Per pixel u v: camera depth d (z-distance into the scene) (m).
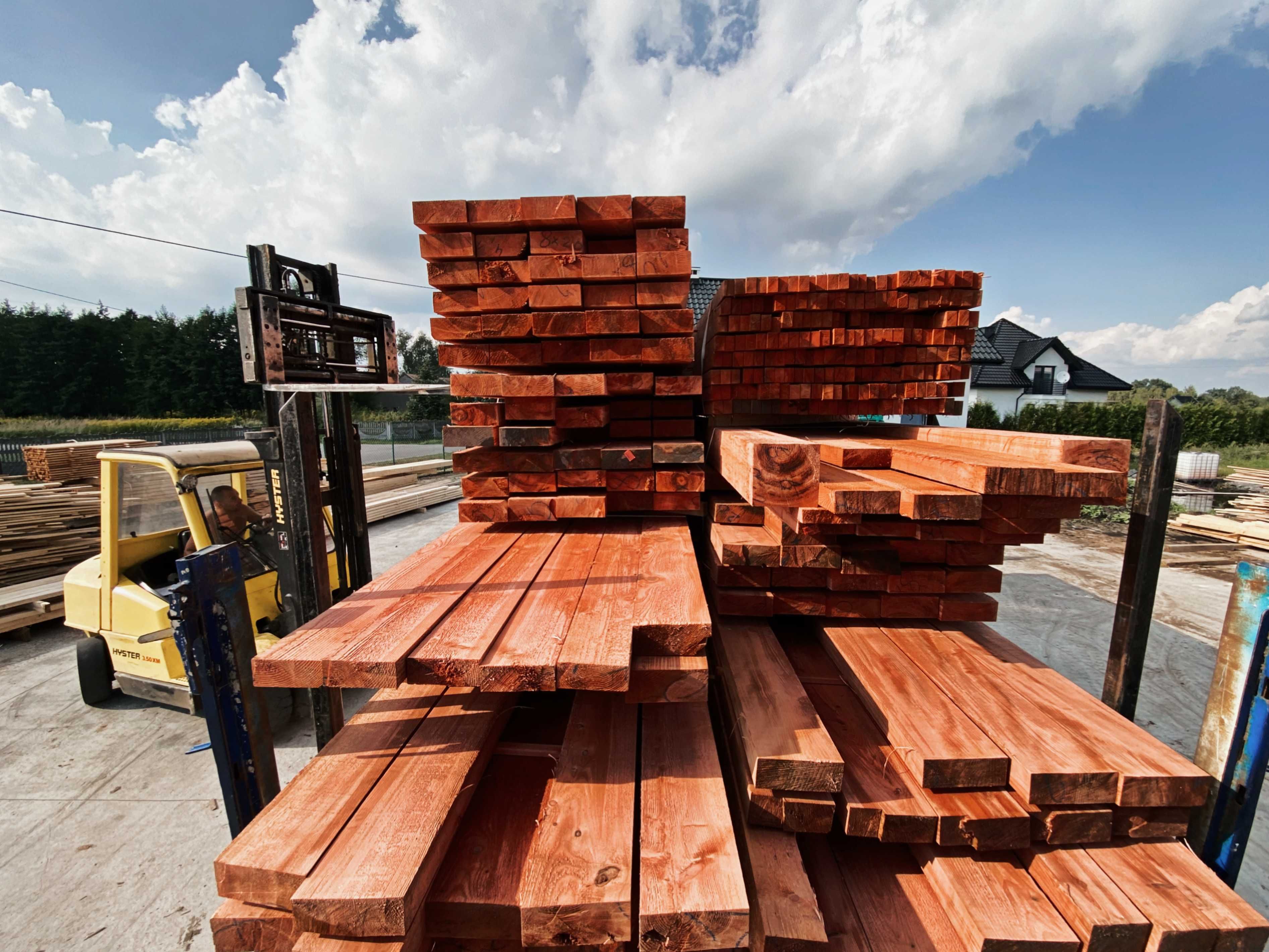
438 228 2.39
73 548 6.80
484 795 1.69
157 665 3.94
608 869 1.24
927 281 3.21
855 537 2.12
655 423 2.81
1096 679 4.41
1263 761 1.62
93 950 2.36
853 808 1.51
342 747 1.67
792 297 3.29
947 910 1.49
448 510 12.50
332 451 4.17
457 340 2.50
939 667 1.99
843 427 3.87
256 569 4.11
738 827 1.81
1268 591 1.59
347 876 1.21
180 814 3.13
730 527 2.50
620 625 1.55
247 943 1.32
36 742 3.82
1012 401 22.27
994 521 1.91
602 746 1.70
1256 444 21.67
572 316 2.38
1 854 2.85
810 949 1.32
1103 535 9.62
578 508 2.42
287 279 3.77
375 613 1.65
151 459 3.83
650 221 2.36
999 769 1.51
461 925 1.32
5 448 19.44
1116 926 1.27
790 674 1.98
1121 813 1.48
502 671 1.37
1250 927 1.27
